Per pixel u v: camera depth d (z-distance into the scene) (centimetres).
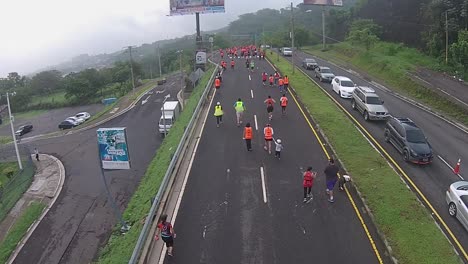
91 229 2623
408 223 1720
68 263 2322
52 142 4466
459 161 2380
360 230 1697
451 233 1750
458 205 1827
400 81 5350
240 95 4181
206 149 2630
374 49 7556
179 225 1748
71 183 3284
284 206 1892
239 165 2358
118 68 12144
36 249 2472
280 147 2409
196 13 6744
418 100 4538
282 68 5909
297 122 3188
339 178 2150
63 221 2739
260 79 5072
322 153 2536
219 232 1691
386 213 1789
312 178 1905
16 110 10550
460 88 4694
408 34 7925
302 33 11506
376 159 2423
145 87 7769
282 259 1512
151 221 1738
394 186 2062
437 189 2162
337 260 1504
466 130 3338
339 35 11138
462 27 6016
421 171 2388
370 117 3278
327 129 2941
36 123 8294
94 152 3997
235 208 1878
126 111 5453
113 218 2705
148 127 4625
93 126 4897
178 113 4434
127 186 3125
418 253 1520
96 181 3269
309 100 3828
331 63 7306
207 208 1884
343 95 4116
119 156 2109
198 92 4738
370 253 1546
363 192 1988
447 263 1470
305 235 1661
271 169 2297
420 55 6706
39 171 3609
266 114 3422
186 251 1570
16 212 2964
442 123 3528
